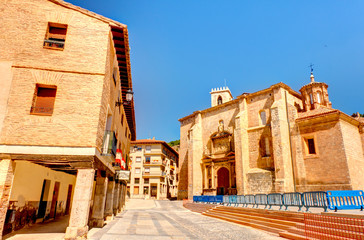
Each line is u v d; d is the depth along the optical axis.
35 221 11.55
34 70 9.42
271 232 11.23
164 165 54.56
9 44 9.55
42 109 9.19
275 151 27.92
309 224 9.73
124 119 20.62
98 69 9.95
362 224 7.47
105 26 10.70
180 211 25.20
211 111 40.78
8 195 8.22
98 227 11.11
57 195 14.45
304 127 27.67
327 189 24.11
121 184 22.27
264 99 32.59
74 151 8.78
